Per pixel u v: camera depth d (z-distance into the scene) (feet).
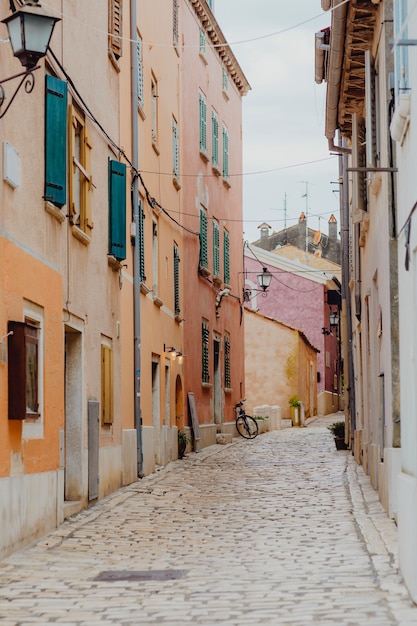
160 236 74.95
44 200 39.24
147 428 65.10
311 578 28.32
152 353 69.97
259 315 149.89
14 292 34.17
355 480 59.52
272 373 148.87
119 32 56.29
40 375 37.88
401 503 27.73
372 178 49.52
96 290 50.03
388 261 41.93
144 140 69.31
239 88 120.37
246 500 50.55
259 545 35.83
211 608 24.44
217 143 105.19
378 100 45.91
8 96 34.17
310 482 59.41
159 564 31.99
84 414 46.24
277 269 181.78
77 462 45.68
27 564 31.99
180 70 86.48
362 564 30.63
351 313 83.05
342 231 89.15
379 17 44.27
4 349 32.81
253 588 27.02
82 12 48.37
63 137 41.06
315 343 180.96
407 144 29.63
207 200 98.68
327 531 38.91
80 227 46.44
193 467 71.26
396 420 41.24
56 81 40.50
